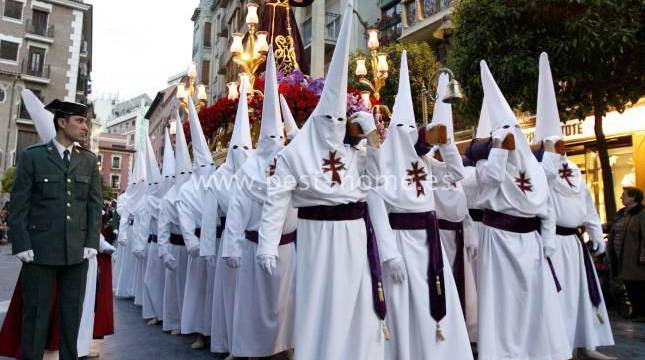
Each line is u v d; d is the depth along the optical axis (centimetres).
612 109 1059
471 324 503
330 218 346
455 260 486
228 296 504
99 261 509
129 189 939
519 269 425
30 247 382
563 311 470
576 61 790
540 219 445
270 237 346
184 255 623
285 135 512
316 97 615
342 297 335
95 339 502
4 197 3353
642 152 1064
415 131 394
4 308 742
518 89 852
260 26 944
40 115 445
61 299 409
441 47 1705
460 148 1190
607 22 755
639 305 711
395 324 369
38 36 3647
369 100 679
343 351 330
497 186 439
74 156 414
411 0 1862
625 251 715
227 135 744
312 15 2289
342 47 337
